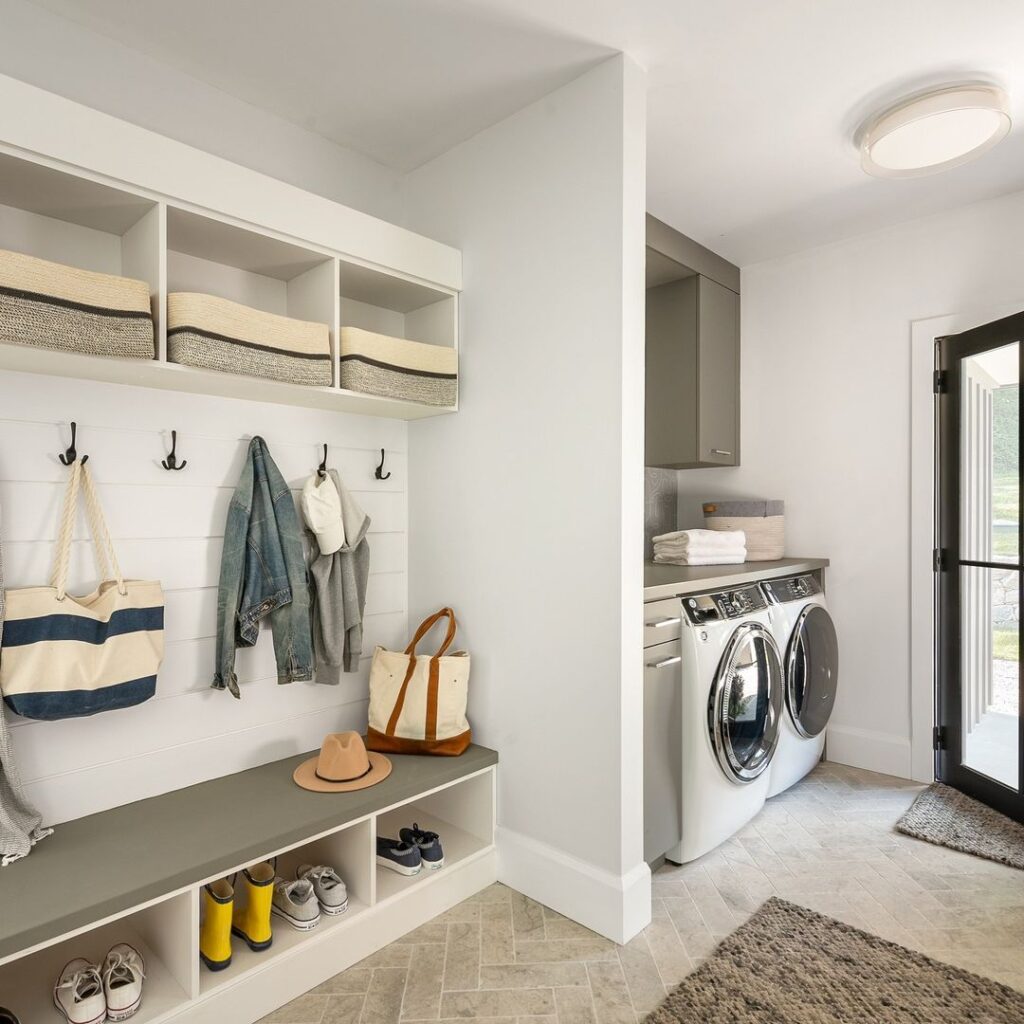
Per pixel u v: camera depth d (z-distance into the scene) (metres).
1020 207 2.78
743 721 2.43
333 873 1.91
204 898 1.66
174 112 1.96
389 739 2.22
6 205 1.66
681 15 1.73
